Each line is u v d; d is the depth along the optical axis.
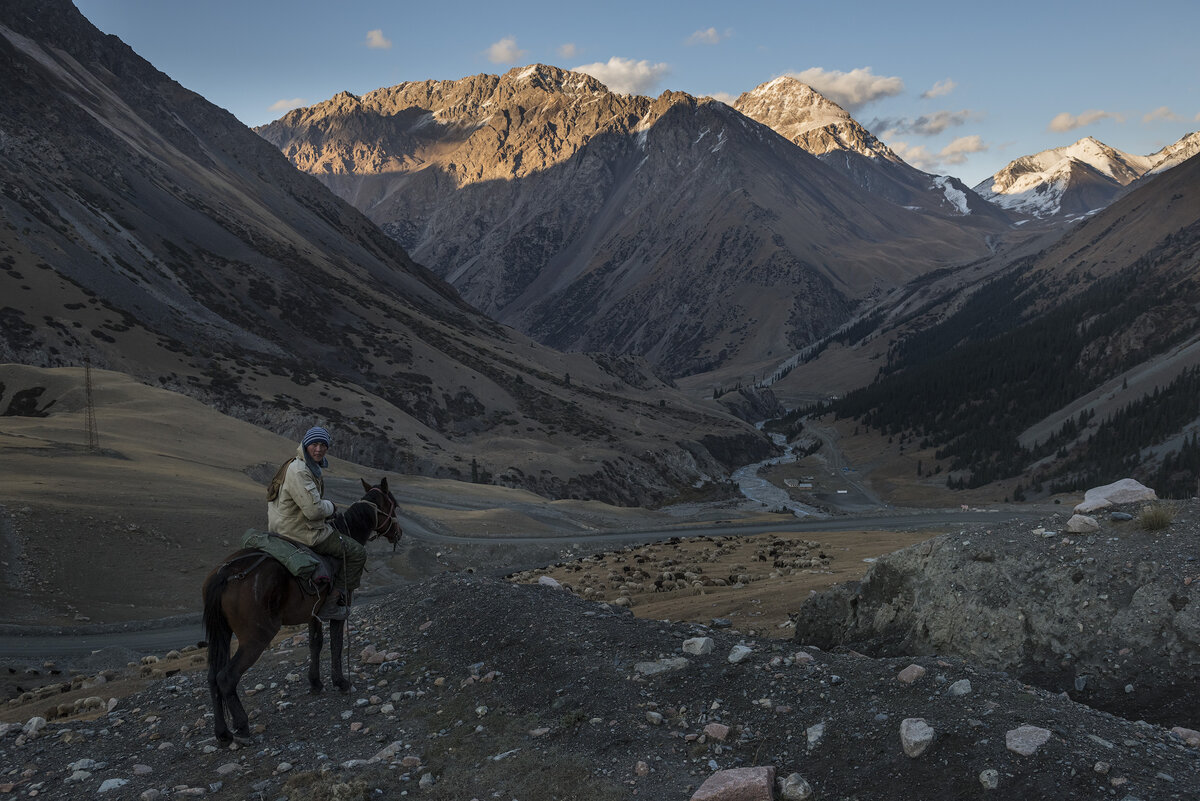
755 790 7.03
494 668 11.41
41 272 176.62
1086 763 6.65
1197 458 193.75
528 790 7.82
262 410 164.75
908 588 11.91
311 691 11.66
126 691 16.17
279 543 9.98
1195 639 8.92
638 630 12.03
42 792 9.09
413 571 70.50
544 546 81.69
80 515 60.22
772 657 9.97
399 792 8.16
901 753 7.30
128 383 123.81
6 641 43.12
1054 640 9.91
